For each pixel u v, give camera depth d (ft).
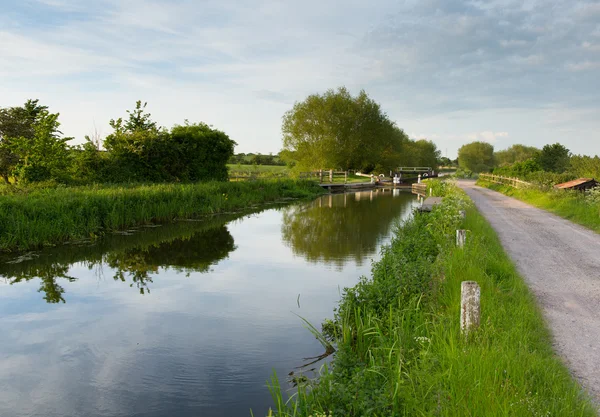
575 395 13.16
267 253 43.70
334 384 14.78
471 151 336.08
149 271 36.19
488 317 18.17
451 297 22.02
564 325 20.06
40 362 19.98
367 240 51.21
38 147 64.85
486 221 52.21
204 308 27.12
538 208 71.72
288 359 20.33
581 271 29.99
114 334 23.08
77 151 73.56
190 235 53.26
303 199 107.65
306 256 42.22
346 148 188.65
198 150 92.99
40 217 44.86
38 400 16.83
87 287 31.48
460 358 14.93
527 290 24.56
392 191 146.20
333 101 182.50
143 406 16.43
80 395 17.20
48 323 24.62
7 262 38.27
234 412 15.97
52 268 36.81
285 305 27.71
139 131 83.30
